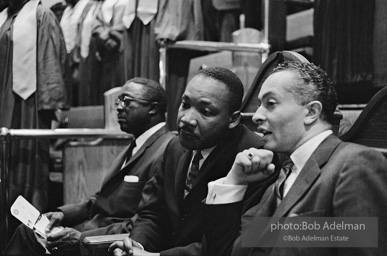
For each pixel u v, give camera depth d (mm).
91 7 4062
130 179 2426
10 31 3439
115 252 1848
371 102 1503
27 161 3279
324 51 3467
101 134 3141
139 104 2545
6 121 3391
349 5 3316
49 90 3410
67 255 2396
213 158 1771
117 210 2434
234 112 1771
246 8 3680
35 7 3457
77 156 3275
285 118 1385
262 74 1933
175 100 3475
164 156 2066
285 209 1336
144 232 2008
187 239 1777
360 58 3256
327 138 1374
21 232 2641
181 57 3512
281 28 3586
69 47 4090
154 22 3340
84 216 2660
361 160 1278
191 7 3400
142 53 3451
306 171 1340
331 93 1410
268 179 1538
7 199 2801
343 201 1261
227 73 1782
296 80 1388
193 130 1753
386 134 1492
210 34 3639
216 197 1529
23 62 3391
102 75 3957
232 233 1511
